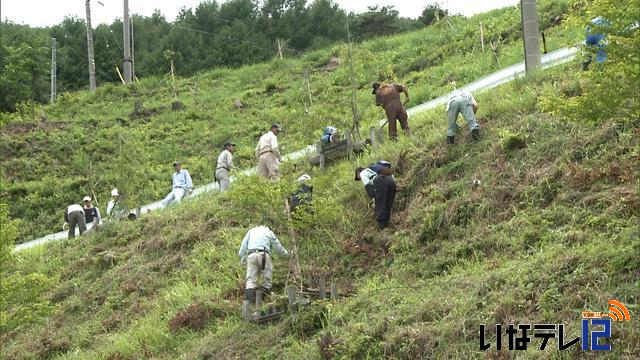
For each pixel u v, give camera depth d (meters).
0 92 47.34
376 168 14.96
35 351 15.74
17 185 30.20
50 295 18.12
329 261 14.59
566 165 13.67
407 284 12.68
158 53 54.44
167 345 13.83
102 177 30.11
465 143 15.79
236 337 12.91
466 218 13.83
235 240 16.72
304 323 12.29
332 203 14.27
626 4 10.45
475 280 11.52
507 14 36.22
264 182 14.31
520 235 12.62
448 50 34.66
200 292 15.11
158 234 19.14
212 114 36.06
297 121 30.72
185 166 30.52
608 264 10.46
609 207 12.06
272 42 56.00
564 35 25.72
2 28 56.66
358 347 10.88
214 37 56.12
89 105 41.53
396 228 14.61
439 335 10.44
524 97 16.58
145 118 36.97
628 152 13.23
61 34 60.28
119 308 16.59
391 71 32.28
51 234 26.66
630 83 10.52
